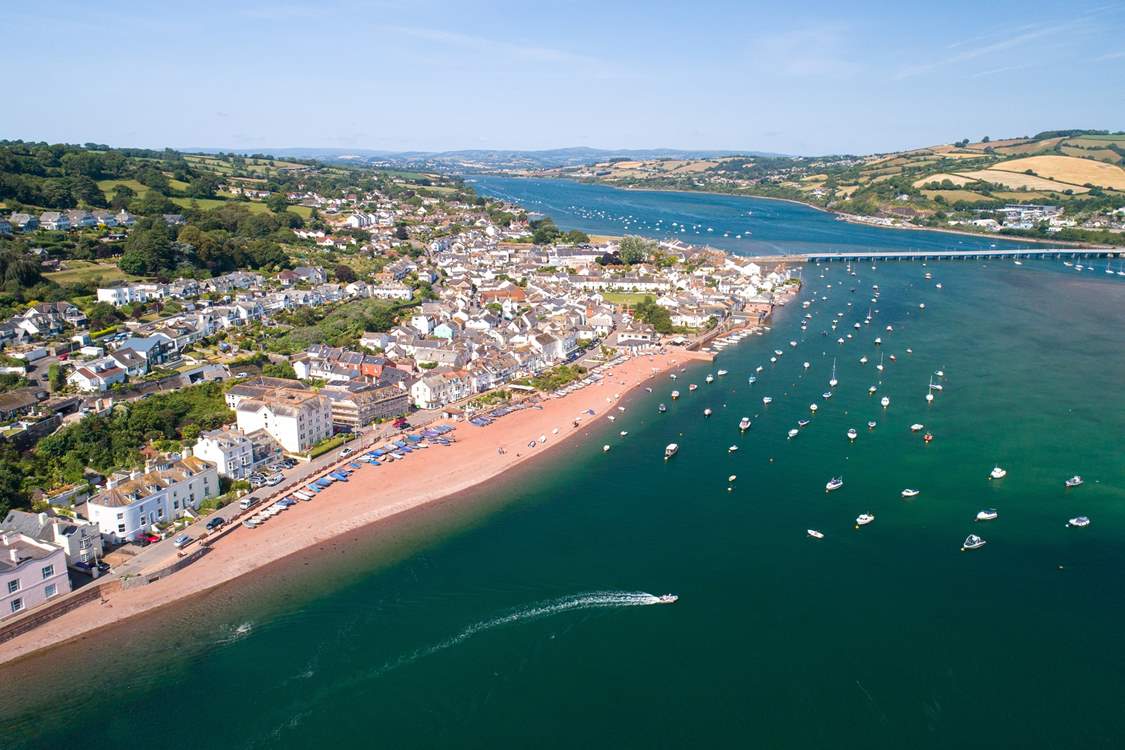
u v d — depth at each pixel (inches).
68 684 4362.7
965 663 4552.2
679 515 6318.9
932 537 5940.0
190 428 7396.7
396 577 5418.3
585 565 5570.9
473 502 6555.1
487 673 4478.3
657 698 4293.8
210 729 4069.9
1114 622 4906.5
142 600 5064.0
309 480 6801.2
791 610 5044.3
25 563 4751.5
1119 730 4072.3
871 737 4033.0
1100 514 6269.7
